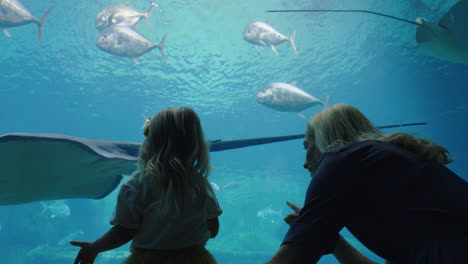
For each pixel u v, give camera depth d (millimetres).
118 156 3137
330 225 927
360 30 11289
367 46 12023
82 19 11094
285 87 8164
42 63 12977
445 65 12531
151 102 15383
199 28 11438
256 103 15633
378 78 13898
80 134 18219
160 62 12938
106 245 1170
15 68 13203
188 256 1226
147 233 1207
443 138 21875
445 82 13953
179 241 1213
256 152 21219
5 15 6762
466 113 17438
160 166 1235
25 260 16625
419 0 9391
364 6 9984
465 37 5812
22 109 16000
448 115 17750
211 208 1392
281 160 23234
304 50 12461
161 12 10711
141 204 1211
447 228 835
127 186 1239
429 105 16391
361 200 961
